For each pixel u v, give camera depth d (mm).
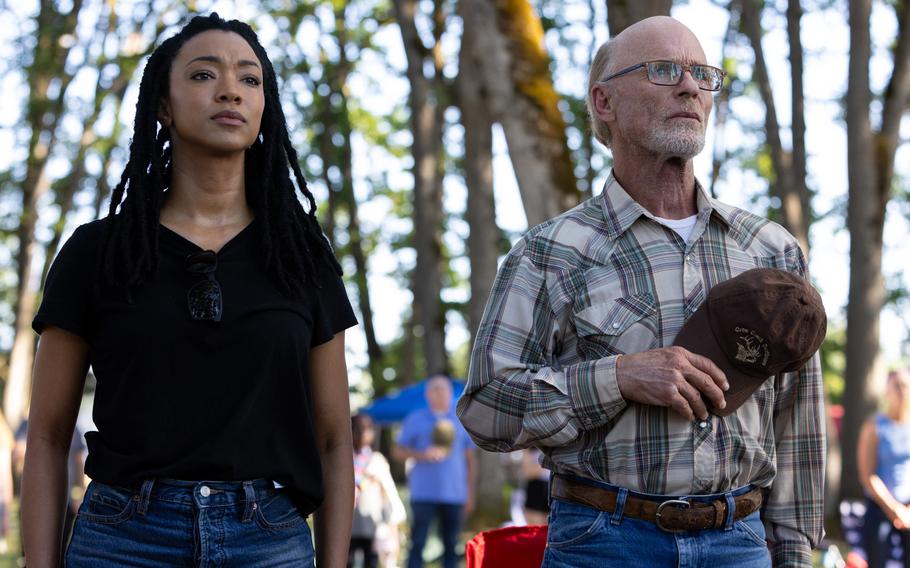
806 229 19688
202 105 3320
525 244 3779
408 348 33531
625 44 3764
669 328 3588
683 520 3455
